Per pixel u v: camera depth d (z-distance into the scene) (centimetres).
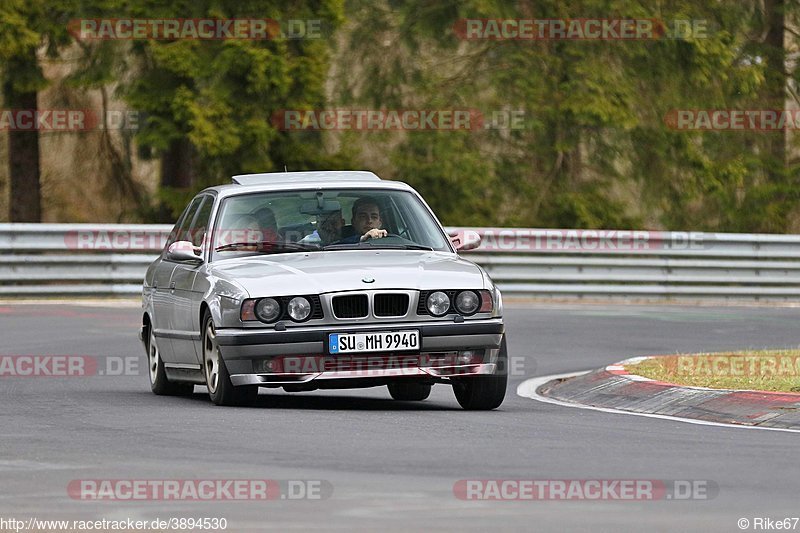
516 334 5134
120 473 2059
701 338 5047
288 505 1814
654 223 10319
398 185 3316
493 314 2962
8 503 1833
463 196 9469
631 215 9894
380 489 1925
